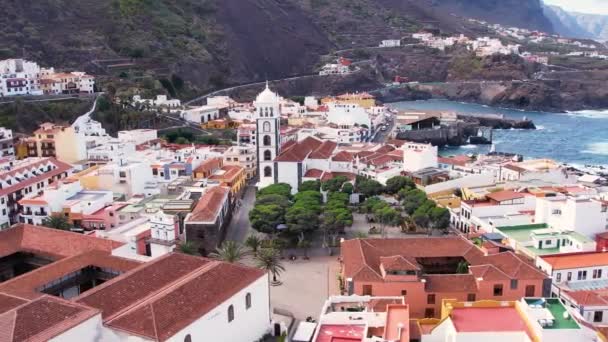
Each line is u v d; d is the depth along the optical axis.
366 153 196.38
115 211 132.38
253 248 121.19
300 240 126.62
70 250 102.19
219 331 76.62
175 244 116.56
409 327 77.38
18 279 86.12
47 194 137.25
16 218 143.75
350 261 102.50
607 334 77.50
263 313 88.12
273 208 133.00
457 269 104.19
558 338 65.75
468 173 171.75
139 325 66.88
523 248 112.56
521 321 72.00
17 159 181.50
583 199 120.00
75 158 188.00
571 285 100.25
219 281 80.38
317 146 184.00
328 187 158.50
